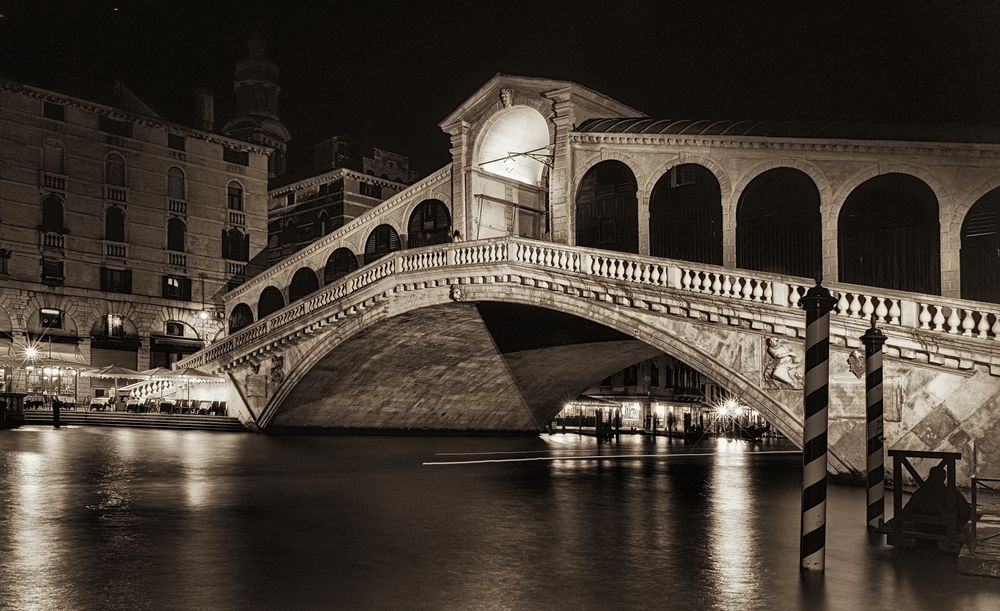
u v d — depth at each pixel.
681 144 24.75
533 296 23.86
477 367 33.59
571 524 10.26
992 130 20.42
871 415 10.28
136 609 6.09
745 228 23.55
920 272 20.47
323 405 33.66
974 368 15.56
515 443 31.36
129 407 38.94
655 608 6.34
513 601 6.47
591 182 27.53
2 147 38.75
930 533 8.85
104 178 42.12
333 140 52.19
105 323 42.09
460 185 30.31
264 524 9.85
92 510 10.66
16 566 7.41
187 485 13.66
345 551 8.30
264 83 60.06
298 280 38.97
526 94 28.33
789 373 18.25
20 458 17.59
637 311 21.23
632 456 24.25
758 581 7.29
